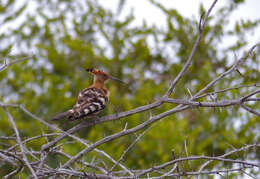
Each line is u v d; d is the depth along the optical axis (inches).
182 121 475.2
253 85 288.5
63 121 406.0
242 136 501.4
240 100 285.3
